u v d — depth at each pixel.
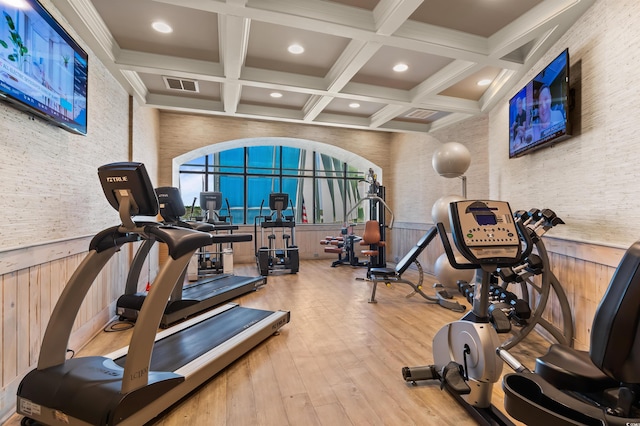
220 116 6.65
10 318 1.88
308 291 4.83
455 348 2.02
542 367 1.42
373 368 2.45
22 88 1.86
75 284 1.92
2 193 1.84
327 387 2.18
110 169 1.80
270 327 2.97
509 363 1.58
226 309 3.39
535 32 2.86
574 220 2.74
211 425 1.79
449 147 4.34
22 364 1.98
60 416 1.59
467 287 2.52
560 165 2.95
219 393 2.10
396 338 3.04
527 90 3.30
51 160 2.35
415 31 2.99
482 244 1.67
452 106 4.76
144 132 5.03
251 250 7.58
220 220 6.91
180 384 1.94
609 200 2.32
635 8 2.09
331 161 10.13
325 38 3.32
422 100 4.62
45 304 2.23
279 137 7.08
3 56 1.69
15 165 1.95
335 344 2.89
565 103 2.62
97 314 3.11
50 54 2.15
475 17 2.90
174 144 6.38
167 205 3.70
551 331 2.65
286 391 2.13
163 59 3.63
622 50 2.20
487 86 4.41
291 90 4.31
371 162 7.84
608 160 2.33
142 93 4.51
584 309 2.59
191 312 3.51
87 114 2.83
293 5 2.65
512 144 3.70
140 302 3.31
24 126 2.04
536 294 3.36
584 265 2.60
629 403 1.02
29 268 2.06
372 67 3.94
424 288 5.12
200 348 2.39
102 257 2.01
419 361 2.57
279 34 3.24
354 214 10.58
